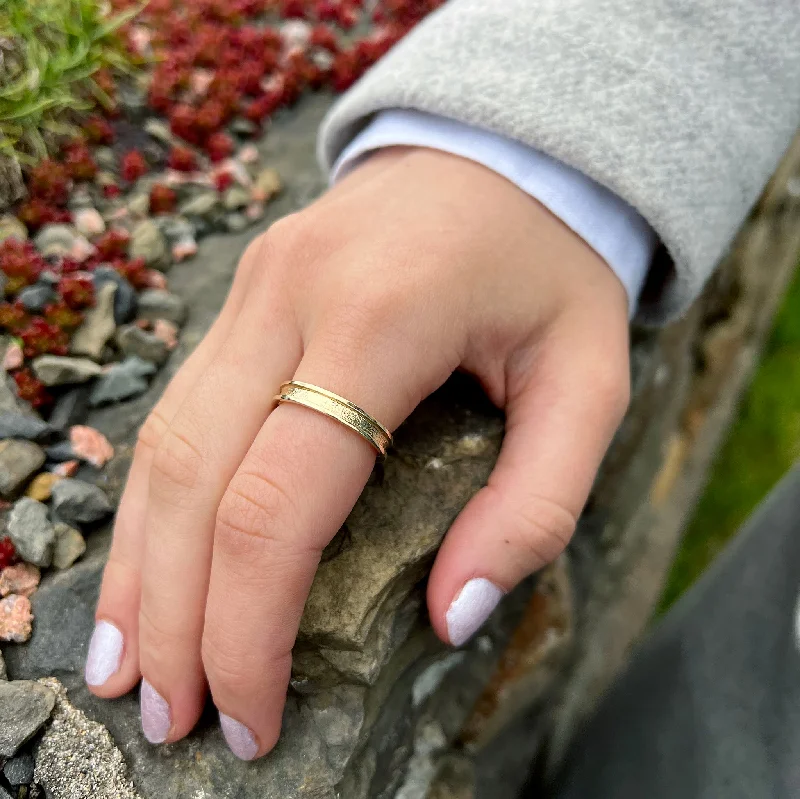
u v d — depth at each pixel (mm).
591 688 296
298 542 158
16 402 207
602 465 288
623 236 197
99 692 177
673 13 192
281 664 163
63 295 216
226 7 294
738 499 382
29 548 191
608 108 188
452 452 194
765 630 196
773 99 199
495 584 177
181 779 177
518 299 182
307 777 179
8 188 225
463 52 196
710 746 193
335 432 162
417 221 183
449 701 247
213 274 249
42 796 176
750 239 360
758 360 415
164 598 167
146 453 184
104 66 253
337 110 217
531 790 258
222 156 269
